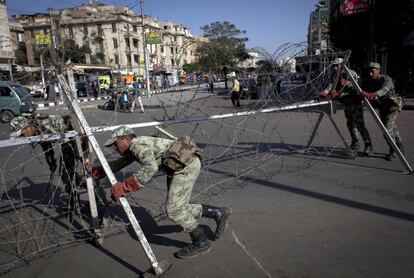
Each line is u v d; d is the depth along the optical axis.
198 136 8.74
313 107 5.96
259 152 6.77
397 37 17.66
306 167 5.59
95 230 3.30
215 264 2.91
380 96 5.26
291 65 5.68
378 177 4.93
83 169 3.22
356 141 6.06
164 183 5.17
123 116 12.66
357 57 23.36
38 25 53.53
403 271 2.69
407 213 3.71
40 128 3.63
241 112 5.47
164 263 2.83
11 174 6.06
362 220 3.60
